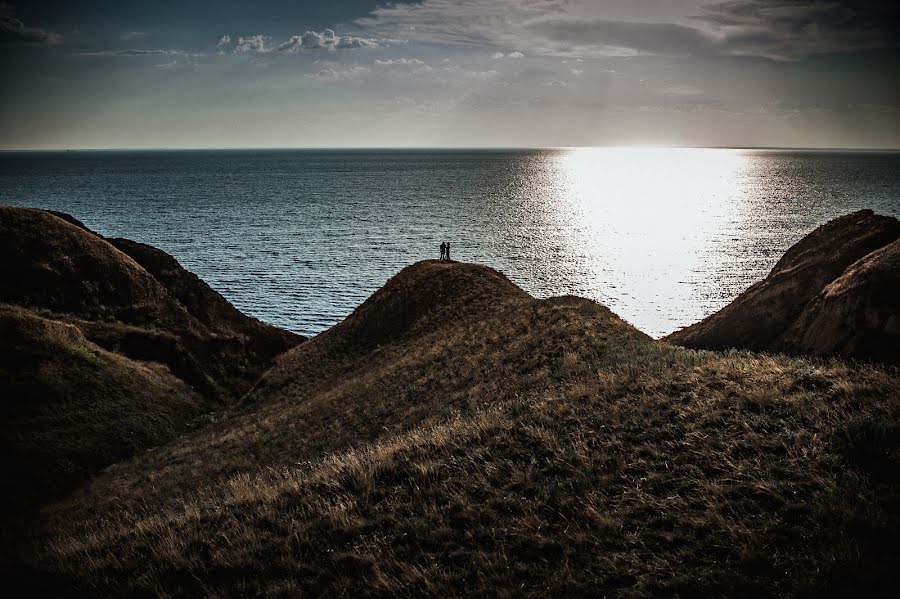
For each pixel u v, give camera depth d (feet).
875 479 25.72
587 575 23.31
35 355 110.83
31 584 29.09
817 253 92.89
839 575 20.59
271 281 318.04
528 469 32.30
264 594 25.21
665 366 47.11
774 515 24.70
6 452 87.51
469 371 78.07
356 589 24.67
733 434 32.12
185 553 29.37
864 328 65.16
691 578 21.97
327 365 134.72
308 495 34.14
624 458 31.89
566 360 61.21
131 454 101.40
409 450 38.50
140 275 165.58
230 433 98.94
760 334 90.12
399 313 146.00
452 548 26.48
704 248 417.90
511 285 146.51
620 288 304.71
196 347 153.79
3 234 147.95
